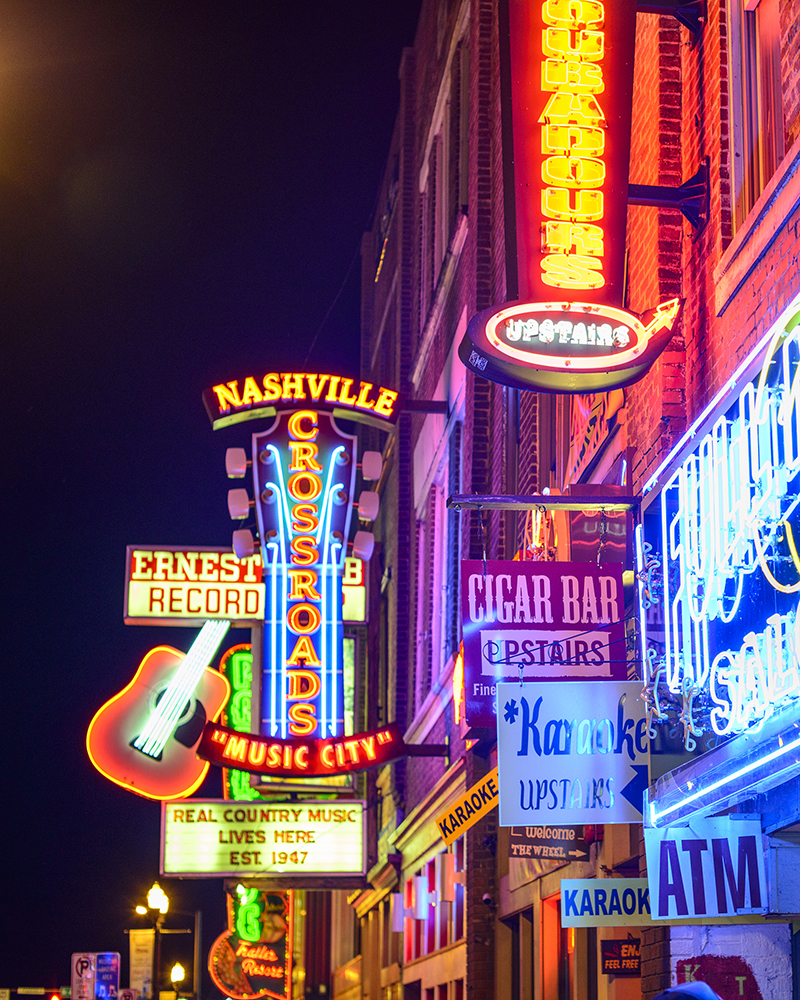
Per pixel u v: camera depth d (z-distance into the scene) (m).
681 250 10.31
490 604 10.75
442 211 24.58
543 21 10.26
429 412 22.47
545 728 9.23
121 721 25.25
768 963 8.78
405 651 27.31
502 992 16.38
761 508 7.43
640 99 11.10
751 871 8.05
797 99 8.30
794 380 7.04
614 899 9.34
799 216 7.92
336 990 41.16
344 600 25.52
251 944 41.91
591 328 9.38
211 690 25.38
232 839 25.16
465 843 17.86
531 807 9.09
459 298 21.27
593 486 10.63
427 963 22.59
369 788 25.80
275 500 23.16
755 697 7.42
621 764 9.20
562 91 10.14
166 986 46.44
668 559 9.23
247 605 25.12
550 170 9.96
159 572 24.98
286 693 22.38
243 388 23.02
